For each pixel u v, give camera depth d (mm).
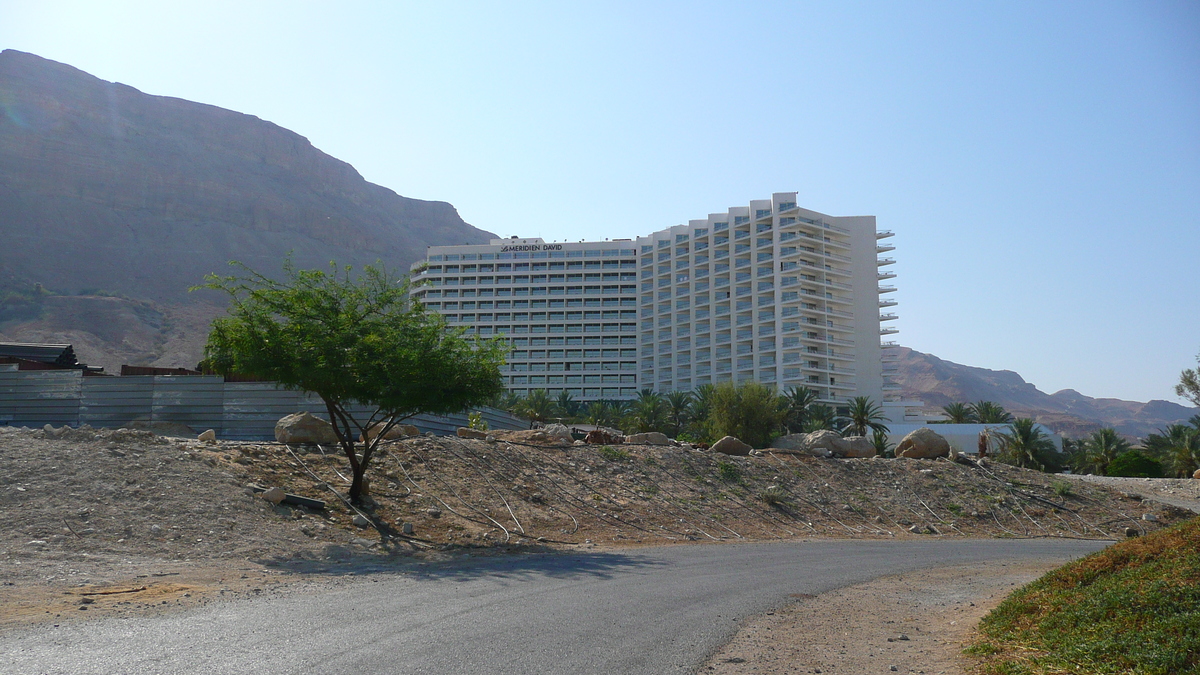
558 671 7445
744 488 30750
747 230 162375
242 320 19250
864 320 159500
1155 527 33250
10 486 16172
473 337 22312
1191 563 9156
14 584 11445
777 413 91625
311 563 15227
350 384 19297
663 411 116625
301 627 9031
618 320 180250
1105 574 10273
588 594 12219
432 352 20641
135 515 16188
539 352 180625
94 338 197875
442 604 10820
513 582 13312
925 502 33031
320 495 20734
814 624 10766
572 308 181625
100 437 20406
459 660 7719
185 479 18625
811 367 150500
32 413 31906
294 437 24922
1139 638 7754
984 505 33688
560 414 126062
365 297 20797
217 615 9672
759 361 154000
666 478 29859
